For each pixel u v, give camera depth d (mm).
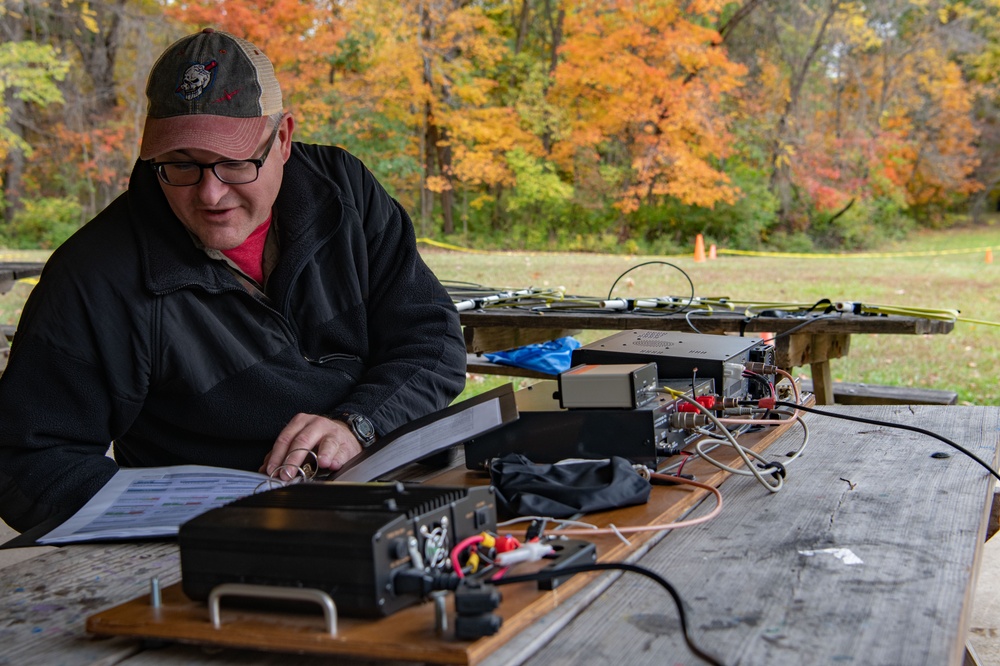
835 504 1330
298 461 1535
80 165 21047
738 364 1848
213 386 1757
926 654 841
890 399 3957
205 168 1564
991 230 26281
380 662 861
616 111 20688
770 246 23609
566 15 22391
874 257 21359
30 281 13812
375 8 19562
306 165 1864
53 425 1595
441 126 22047
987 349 8008
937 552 1120
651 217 23047
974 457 1525
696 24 21938
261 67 1620
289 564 895
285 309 1806
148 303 1666
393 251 1979
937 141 24781
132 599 1028
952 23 24234
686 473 1460
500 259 19188
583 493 1243
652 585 1025
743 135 22766
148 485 1521
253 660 893
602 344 1928
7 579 1157
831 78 23500
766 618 928
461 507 979
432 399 1823
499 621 832
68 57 21109
